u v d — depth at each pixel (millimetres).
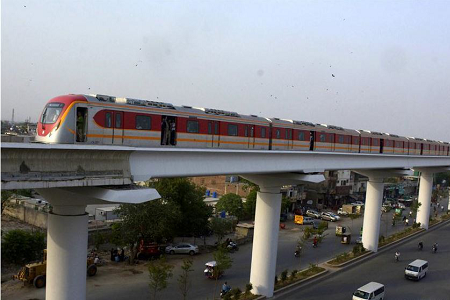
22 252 40094
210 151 26578
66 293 23125
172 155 25391
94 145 19719
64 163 19656
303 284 38688
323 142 39656
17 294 32344
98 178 20938
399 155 51156
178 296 33906
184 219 51438
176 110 25953
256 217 35562
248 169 30906
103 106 21984
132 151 22406
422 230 70188
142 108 23828
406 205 99562
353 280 41156
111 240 43219
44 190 22594
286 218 73375
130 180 22781
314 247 54781
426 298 36781
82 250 23547
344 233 62531
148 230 42656
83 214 23609
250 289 34594
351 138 44281
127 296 33375
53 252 23156
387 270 45531
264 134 32844
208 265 39531
